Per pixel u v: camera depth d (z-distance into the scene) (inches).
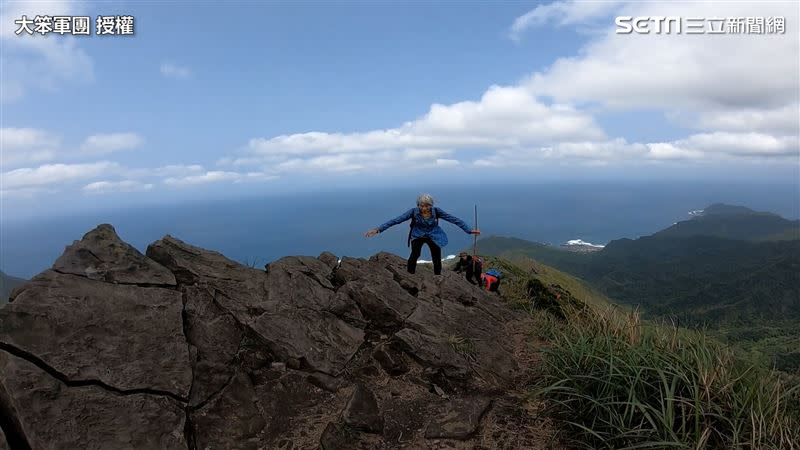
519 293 475.8
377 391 202.8
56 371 145.2
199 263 246.5
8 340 146.0
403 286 354.6
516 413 193.6
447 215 364.8
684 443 145.7
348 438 163.6
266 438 163.2
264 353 208.4
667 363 186.1
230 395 176.7
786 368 181.8
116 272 197.8
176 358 173.8
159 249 237.1
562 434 175.3
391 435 171.3
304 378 200.8
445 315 293.1
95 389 146.1
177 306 198.7
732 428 157.3
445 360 228.4
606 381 176.1
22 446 129.2
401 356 230.7
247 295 239.5
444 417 183.9
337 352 221.5
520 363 261.9
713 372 173.9
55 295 169.0
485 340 277.4
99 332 166.1
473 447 166.7
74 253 194.5
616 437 154.3
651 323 239.5
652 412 167.6
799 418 169.2
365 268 354.6
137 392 153.2
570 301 488.7
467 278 458.3
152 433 141.8
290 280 267.4
